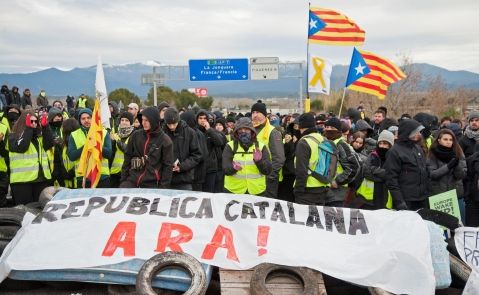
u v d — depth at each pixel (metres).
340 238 6.03
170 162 7.12
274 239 5.97
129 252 5.75
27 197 8.30
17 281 5.86
